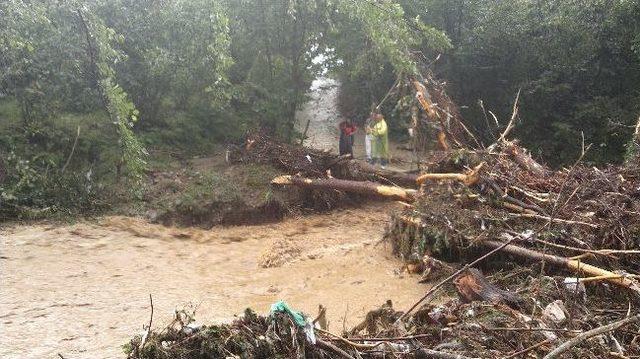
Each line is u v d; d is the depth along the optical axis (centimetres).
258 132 1320
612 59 1541
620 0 1327
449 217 781
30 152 1070
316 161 1234
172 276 751
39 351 512
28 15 1033
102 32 1068
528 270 683
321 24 1432
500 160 919
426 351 438
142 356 397
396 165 1540
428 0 1647
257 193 1096
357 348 441
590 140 1498
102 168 1102
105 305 632
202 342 405
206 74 1294
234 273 779
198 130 1415
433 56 1702
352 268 795
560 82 1580
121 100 1014
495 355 444
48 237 858
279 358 404
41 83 1127
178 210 1010
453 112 1200
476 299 582
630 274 630
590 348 458
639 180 826
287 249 851
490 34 1568
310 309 643
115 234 905
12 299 629
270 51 1464
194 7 1231
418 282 732
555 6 1487
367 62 1476
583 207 773
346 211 1168
